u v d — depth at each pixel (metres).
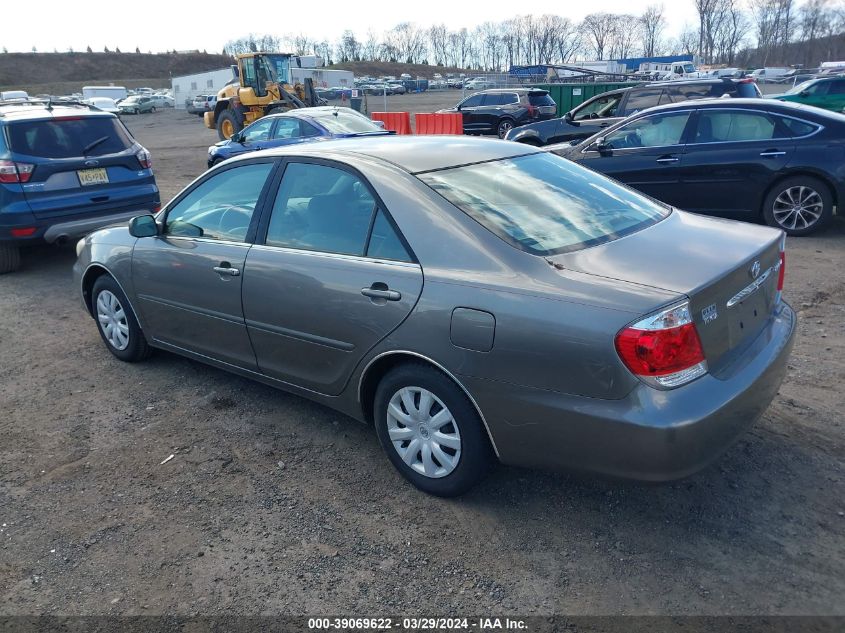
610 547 2.90
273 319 3.71
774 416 3.84
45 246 9.36
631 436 2.56
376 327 3.20
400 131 20.31
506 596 2.67
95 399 4.53
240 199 4.01
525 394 2.78
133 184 7.95
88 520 3.26
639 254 2.94
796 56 94.69
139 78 121.00
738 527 2.98
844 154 7.29
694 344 2.61
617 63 57.41
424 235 3.12
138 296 4.64
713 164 7.97
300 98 25.92
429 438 3.21
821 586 2.63
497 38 128.88
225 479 3.55
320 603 2.69
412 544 2.99
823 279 6.21
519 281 2.81
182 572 2.88
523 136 13.67
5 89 103.50
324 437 3.92
